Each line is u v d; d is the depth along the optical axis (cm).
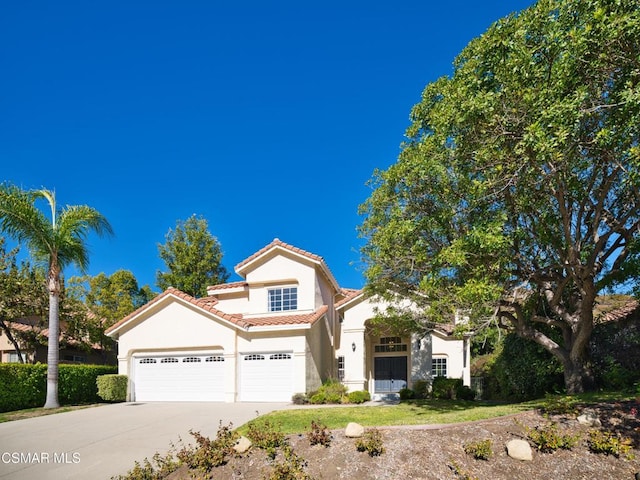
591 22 1012
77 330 2908
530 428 990
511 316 1559
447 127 1265
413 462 874
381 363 2644
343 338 2366
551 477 834
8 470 1106
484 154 1210
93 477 1041
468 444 927
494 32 1223
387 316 1862
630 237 1350
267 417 1571
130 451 1245
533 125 1052
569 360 1495
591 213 1459
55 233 2072
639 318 1622
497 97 1162
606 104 1094
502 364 2006
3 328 2695
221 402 2206
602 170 1326
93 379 2434
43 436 1436
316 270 2486
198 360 2338
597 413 1043
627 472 833
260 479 857
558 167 1145
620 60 1045
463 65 1340
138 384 2394
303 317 2253
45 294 2694
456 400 2023
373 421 1351
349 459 892
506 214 1299
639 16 961
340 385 2172
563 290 1476
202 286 3628
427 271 1453
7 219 1980
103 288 3875
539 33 1172
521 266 1420
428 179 1338
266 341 2250
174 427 1527
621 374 1475
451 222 1369
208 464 934
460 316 1426
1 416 1798
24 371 2070
